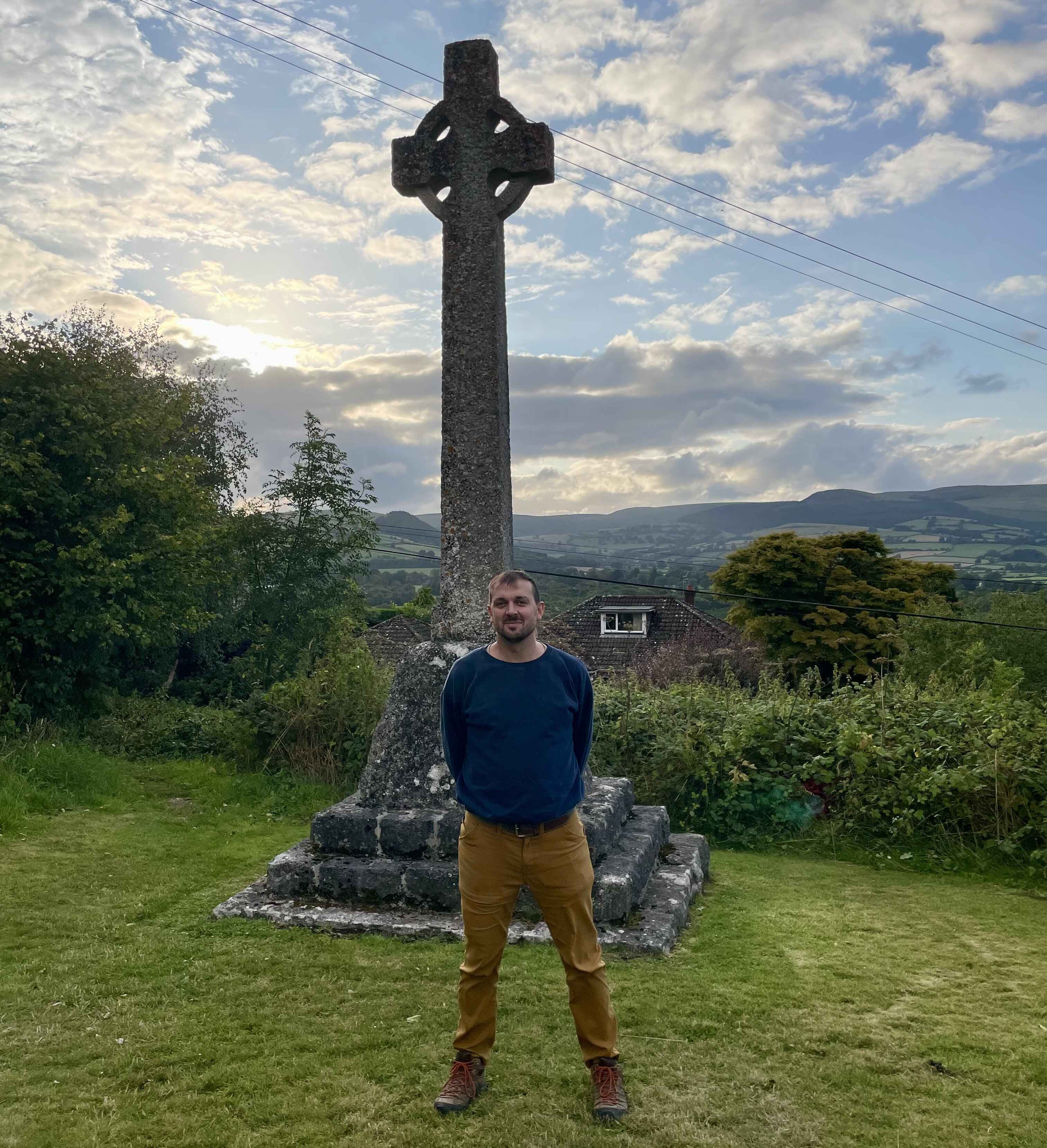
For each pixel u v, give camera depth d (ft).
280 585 69.36
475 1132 9.10
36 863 19.25
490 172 19.15
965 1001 12.65
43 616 36.45
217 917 15.69
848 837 23.66
